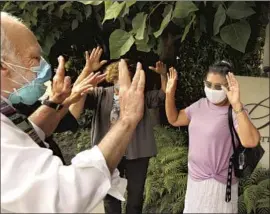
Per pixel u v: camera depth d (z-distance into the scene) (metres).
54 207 1.11
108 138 1.27
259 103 3.67
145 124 3.77
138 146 3.73
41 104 2.04
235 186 2.84
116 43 3.54
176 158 5.12
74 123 2.91
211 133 2.77
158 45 4.36
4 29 1.36
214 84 2.75
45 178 1.13
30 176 1.13
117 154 1.25
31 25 5.16
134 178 3.82
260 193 4.32
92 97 3.62
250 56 4.76
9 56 1.37
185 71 5.85
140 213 3.94
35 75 1.48
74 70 6.65
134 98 1.33
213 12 3.49
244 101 3.68
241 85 3.67
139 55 5.58
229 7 3.13
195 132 2.88
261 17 3.81
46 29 5.33
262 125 3.68
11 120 1.36
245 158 2.76
